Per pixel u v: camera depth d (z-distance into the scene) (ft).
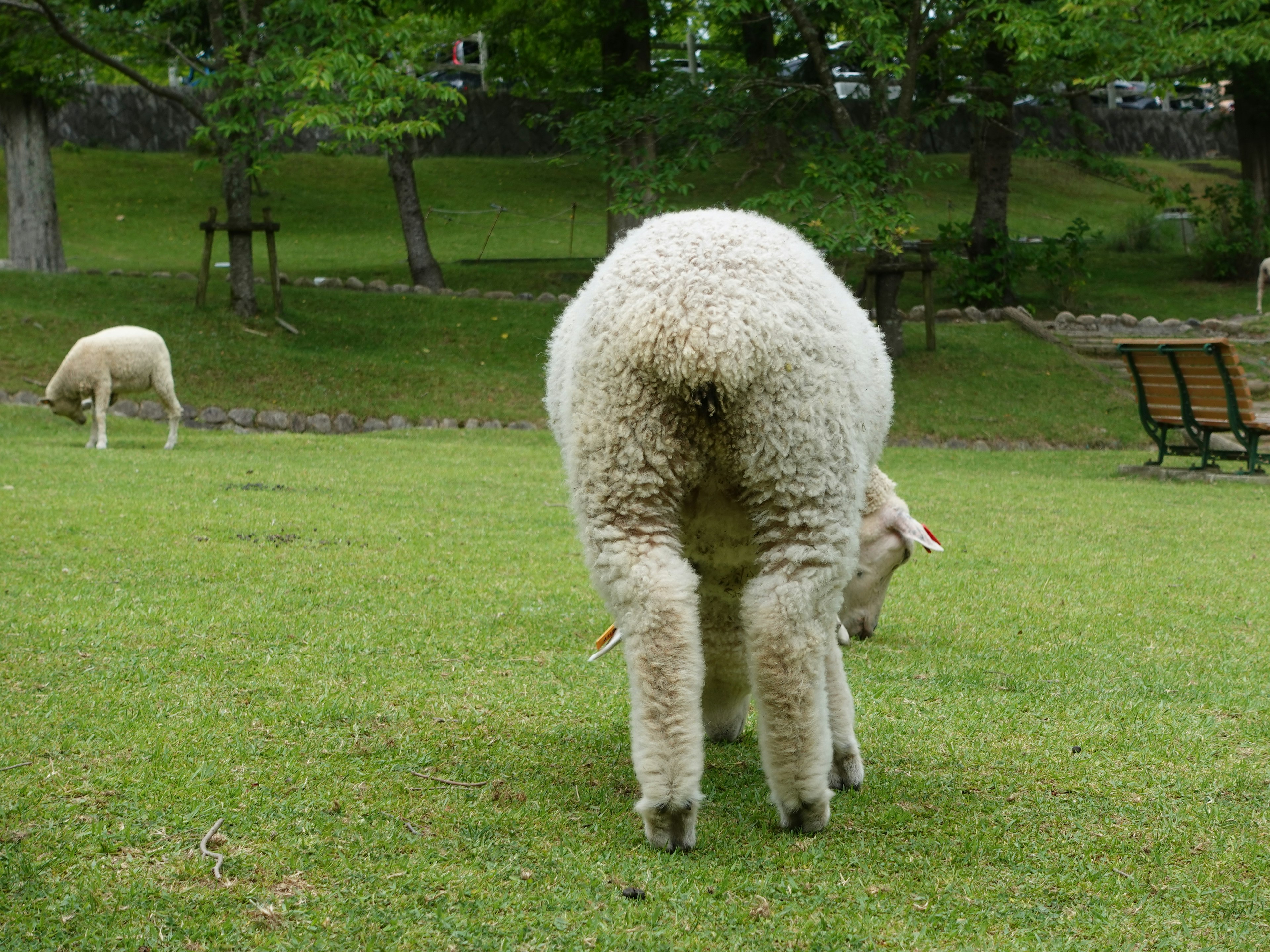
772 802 11.70
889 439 59.31
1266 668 17.99
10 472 35.42
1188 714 15.47
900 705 15.78
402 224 84.58
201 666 16.11
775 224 11.44
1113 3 57.16
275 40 61.77
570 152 73.31
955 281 87.81
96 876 9.58
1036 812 11.84
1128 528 32.60
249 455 44.32
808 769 10.64
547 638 18.74
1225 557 28.22
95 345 44.55
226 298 72.74
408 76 61.77
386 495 34.83
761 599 10.39
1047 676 17.47
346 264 95.30
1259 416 58.75
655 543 10.33
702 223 10.93
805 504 10.34
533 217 113.39
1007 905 9.68
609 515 10.42
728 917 9.30
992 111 70.90
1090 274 95.35
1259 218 95.76
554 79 89.30
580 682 16.37
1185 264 102.63
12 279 69.82
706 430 10.23
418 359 66.49
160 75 126.31
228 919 9.01
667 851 10.43
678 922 9.20
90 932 8.73
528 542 27.61
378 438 52.95
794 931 9.11
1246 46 57.67
